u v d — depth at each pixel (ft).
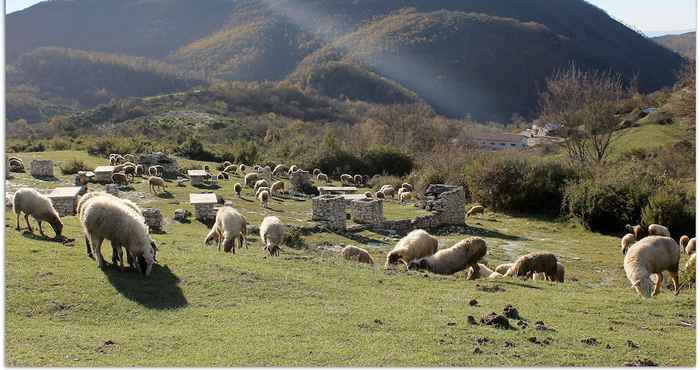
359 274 48.49
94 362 29.09
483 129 386.93
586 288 50.49
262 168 152.66
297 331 34.19
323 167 190.49
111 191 102.63
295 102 450.71
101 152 177.47
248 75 652.48
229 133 313.73
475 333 34.83
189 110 390.01
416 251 60.39
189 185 124.88
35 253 44.11
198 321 35.14
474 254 57.72
